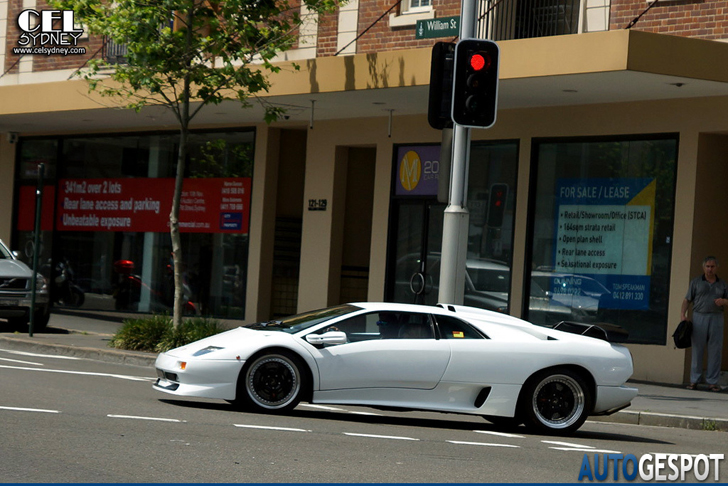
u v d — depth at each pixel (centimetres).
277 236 4156
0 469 1331
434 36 2977
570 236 3322
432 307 2141
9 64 4781
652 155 3156
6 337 3312
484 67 2338
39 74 4662
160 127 4438
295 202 4197
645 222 3166
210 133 4312
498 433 2069
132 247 4562
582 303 3288
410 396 2056
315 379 2038
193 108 3853
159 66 3064
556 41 2775
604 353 2103
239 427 1827
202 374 2038
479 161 3556
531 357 2073
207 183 4306
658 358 3103
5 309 3516
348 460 1552
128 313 4538
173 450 1533
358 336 2084
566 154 3341
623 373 2105
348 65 3209
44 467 1358
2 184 5088
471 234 3562
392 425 2078
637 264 3180
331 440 1752
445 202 2511
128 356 3002
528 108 3403
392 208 3747
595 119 3250
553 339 2111
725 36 2934
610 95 3075
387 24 3631
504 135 3466
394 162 3753
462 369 2053
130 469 1375
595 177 3278
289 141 4188
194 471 1384
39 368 2644
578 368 2098
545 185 3384
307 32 3850
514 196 3450
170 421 1844
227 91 3528
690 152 3052
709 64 2728
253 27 3105
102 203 4691
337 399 2048
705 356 3088
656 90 2950
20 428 1642
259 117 3975
